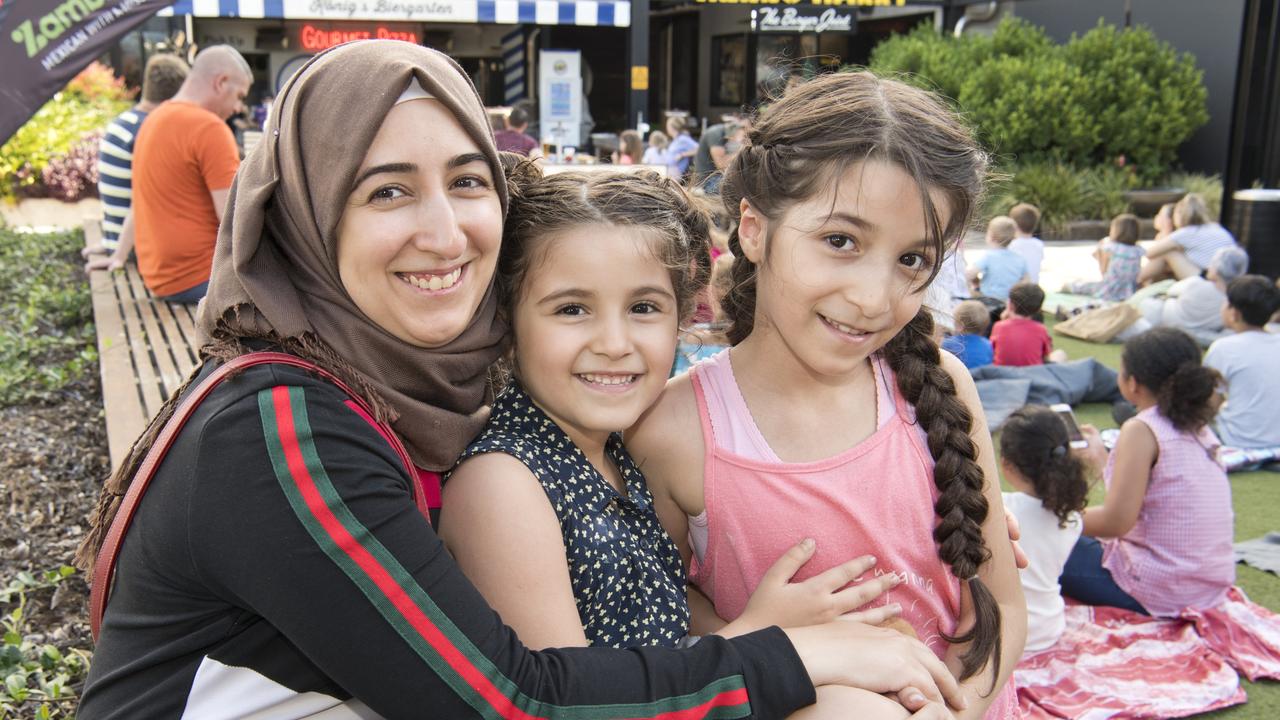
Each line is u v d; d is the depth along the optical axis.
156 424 1.29
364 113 1.23
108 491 1.31
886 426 1.58
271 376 1.20
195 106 5.04
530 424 1.46
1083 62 14.31
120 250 6.20
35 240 8.30
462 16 12.31
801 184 1.38
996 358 6.20
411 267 1.28
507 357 1.55
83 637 2.75
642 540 1.50
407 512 1.20
